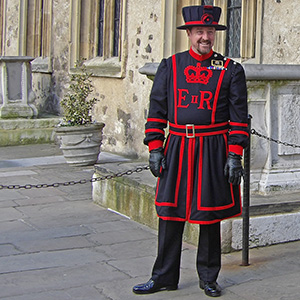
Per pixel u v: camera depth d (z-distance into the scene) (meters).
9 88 11.93
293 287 4.60
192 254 5.36
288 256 5.31
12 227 6.23
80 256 5.32
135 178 6.53
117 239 5.82
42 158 10.34
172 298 4.38
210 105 4.23
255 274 4.88
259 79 5.76
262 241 5.55
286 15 7.30
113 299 4.36
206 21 4.14
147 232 6.05
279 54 7.43
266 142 5.93
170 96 4.32
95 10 12.00
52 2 13.03
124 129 10.38
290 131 6.00
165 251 4.44
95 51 12.05
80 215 6.70
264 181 5.97
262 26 7.66
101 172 7.10
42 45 14.45
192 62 4.29
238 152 4.23
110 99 10.79
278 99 5.93
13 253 5.40
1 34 16.70
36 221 6.46
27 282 4.69
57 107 12.99
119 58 10.70
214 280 4.46
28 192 7.79
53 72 13.15
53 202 7.30
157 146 4.34
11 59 11.82
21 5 14.93
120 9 10.66
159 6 9.32
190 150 4.26
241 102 4.25
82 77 10.53
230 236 5.38
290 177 6.06
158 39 9.37
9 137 11.73
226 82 4.24
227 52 8.91
